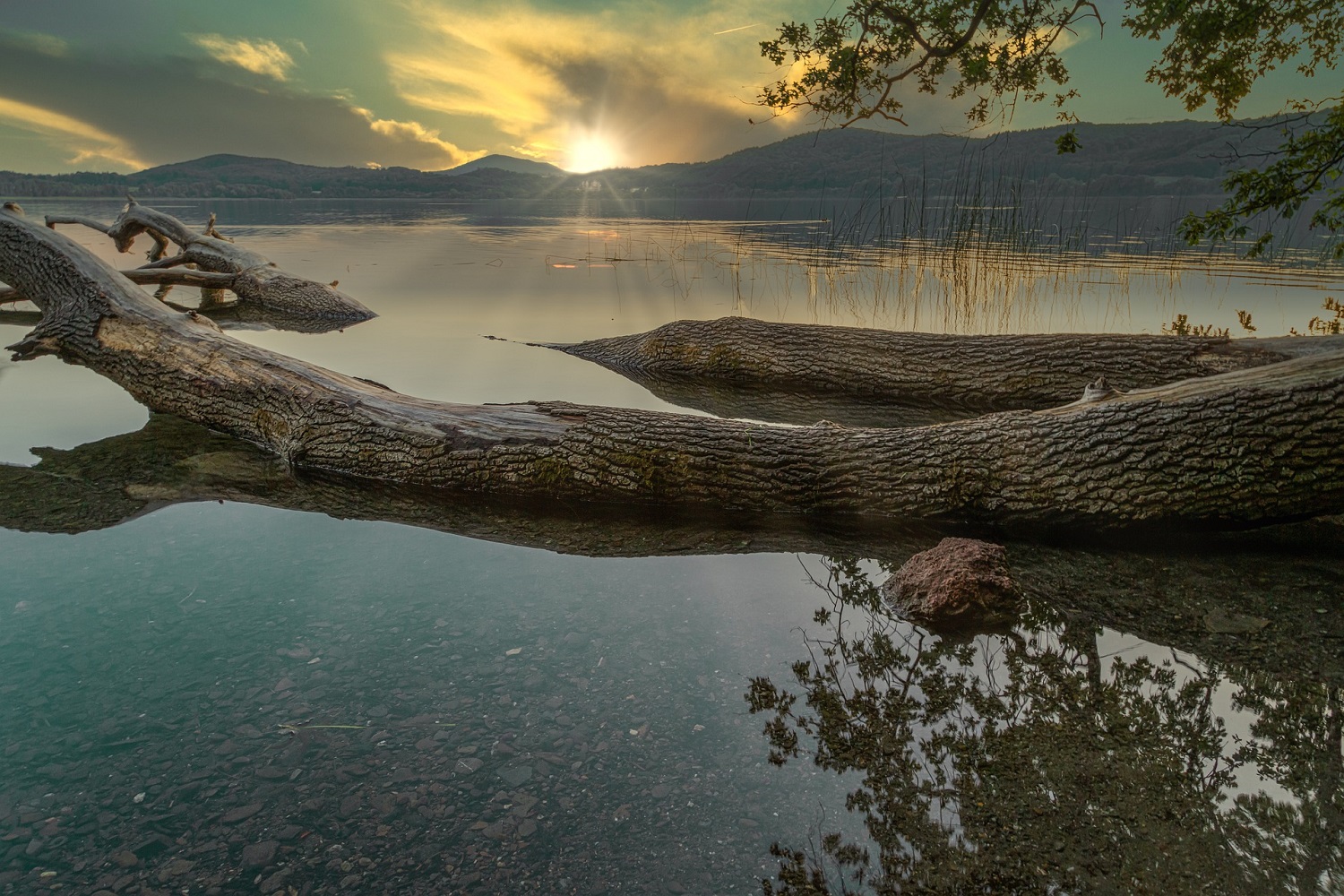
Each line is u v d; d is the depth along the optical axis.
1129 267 13.38
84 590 3.26
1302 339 6.08
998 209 14.55
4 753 2.20
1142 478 3.77
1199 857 1.85
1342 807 2.02
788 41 7.21
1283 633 2.96
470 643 2.84
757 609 3.15
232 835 1.89
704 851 1.85
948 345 7.11
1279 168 5.82
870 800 2.04
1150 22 6.57
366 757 2.19
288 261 15.97
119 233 12.91
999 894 1.74
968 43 6.88
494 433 4.64
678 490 4.31
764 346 7.66
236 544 3.79
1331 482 3.53
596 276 14.20
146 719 2.37
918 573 3.22
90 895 1.70
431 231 24.95
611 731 2.31
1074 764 2.19
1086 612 3.15
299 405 5.09
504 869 1.79
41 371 7.17
